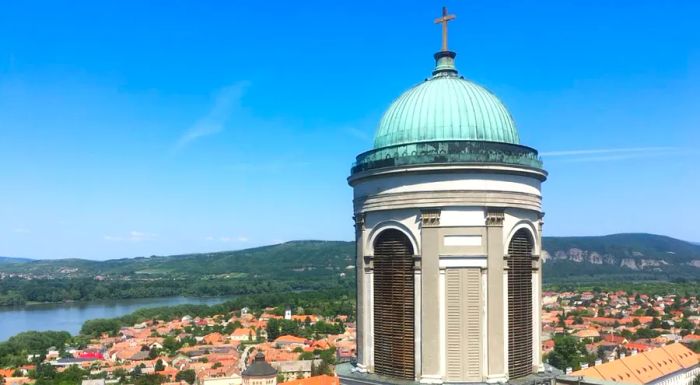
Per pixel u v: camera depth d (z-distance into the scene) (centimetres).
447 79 5203
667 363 19112
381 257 5034
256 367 18062
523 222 4978
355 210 5319
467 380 4622
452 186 4725
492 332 4659
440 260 4703
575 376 5122
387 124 5241
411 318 4822
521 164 4841
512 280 4884
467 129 4922
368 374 4997
